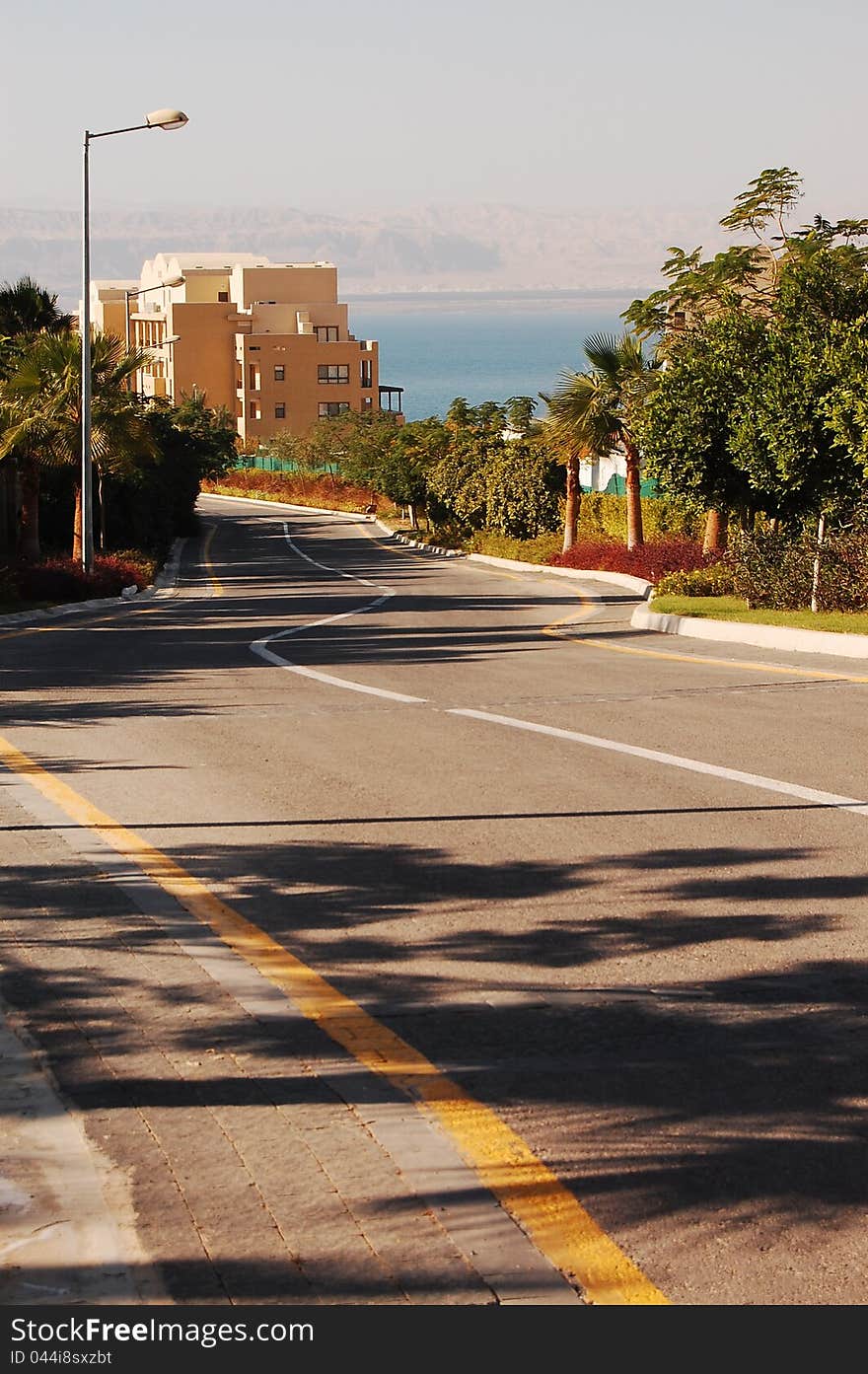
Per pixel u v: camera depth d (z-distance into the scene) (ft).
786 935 21.13
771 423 80.53
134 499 195.31
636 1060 16.62
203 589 150.51
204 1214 13.14
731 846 26.13
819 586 79.25
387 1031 17.53
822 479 81.30
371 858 25.70
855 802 29.48
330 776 33.37
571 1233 12.85
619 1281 12.17
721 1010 18.20
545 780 32.42
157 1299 11.98
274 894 23.53
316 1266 12.36
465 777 32.96
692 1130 14.83
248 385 433.07
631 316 99.76
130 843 26.91
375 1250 12.60
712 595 98.48
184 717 44.16
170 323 439.63
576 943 20.86
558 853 25.85
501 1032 17.51
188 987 19.06
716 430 89.40
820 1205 13.32
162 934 21.36
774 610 81.76
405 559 208.95
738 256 93.56
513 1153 14.29
